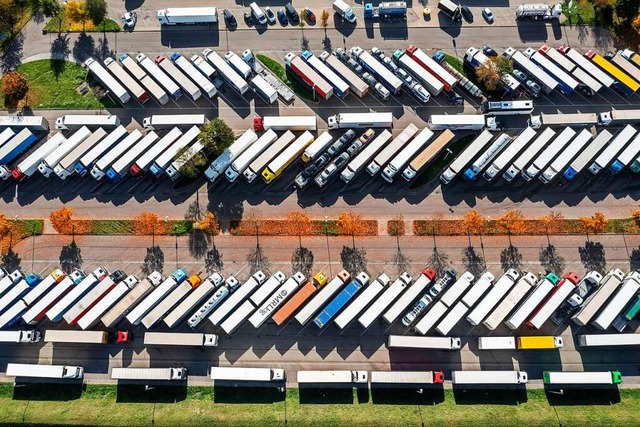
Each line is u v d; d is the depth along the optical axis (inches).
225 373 4306.1
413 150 4830.2
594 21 5457.7
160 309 4466.0
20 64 5418.3
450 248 4758.9
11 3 5433.1
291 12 5482.3
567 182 4923.7
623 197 4867.1
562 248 4739.2
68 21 5541.3
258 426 4197.8
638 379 4382.4
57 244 4808.1
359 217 4842.5
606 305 4507.9
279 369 4350.4
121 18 5585.6
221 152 4906.5
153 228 4827.8
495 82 5027.1
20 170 4877.0
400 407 4298.7
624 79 5088.6
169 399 4362.7
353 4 5625.0
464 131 5073.8
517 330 4549.7
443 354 4468.5
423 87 5142.7
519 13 5438.0
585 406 4293.8
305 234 4815.5
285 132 5024.6
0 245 4800.7
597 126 5093.5
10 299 4549.7
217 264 4739.2
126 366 4468.5
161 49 5452.8
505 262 4714.6
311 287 4522.6
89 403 4340.6
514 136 5068.9
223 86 5285.4
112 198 4936.0
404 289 4613.7
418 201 4891.7
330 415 4242.1
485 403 4323.3
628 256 4709.6
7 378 4456.2
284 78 5295.3
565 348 4468.5
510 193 4904.0
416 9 5570.9
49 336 4399.6
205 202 4916.3
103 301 4495.6
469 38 5447.8
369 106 5196.9
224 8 5605.3
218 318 4436.5
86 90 5285.4
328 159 4943.4
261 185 4963.1
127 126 5182.1
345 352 4485.7
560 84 5157.5
